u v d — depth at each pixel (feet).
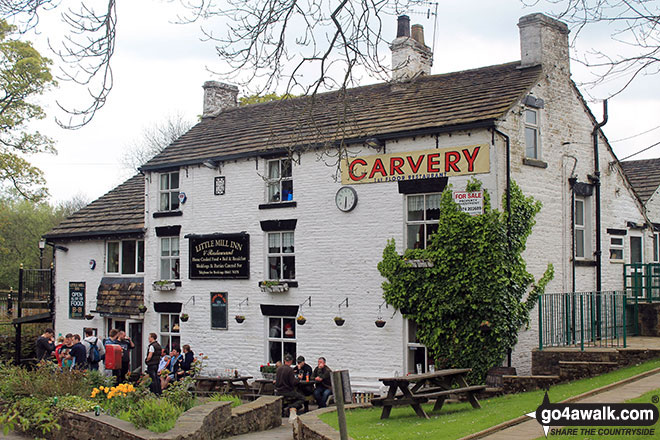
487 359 59.47
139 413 43.42
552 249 66.64
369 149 67.77
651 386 46.21
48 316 96.07
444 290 61.72
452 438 36.19
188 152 83.41
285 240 73.77
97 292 90.84
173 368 69.97
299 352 70.90
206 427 44.37
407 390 45.83
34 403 50.03
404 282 63.98
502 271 59.62
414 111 68.69
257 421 51.98
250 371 74.74
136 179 101.35
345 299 68.18
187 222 81.41
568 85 71.05
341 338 68.18
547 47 68.85
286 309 72.23
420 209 65.00
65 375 54.13
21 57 114.21
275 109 85.81
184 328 80.38
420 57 78.69
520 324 61.36
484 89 67.97
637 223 81.25
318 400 61.36
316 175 71.05
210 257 78.59
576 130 71.92
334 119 73.97
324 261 69.87
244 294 75.87
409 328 65.21
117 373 72.33
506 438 35.22
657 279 74.13
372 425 42.88
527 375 59.62
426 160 64.03
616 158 77.66
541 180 66.03
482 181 60.95
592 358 56.54
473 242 60.49
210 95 94.53
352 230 68.23
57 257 96.48
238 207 77.10
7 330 104.58
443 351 61.93
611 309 66.28
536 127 66.59
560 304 63.41
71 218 96.94
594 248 73.05
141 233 85.92
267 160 75.46
